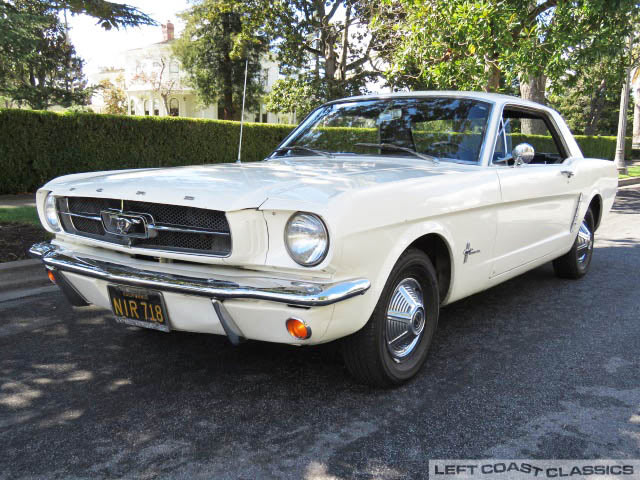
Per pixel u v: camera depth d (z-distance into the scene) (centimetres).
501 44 977
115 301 284
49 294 473
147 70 4741
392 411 275
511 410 278
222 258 246
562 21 957
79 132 1171
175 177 290
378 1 1728
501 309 447
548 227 433
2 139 1047
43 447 242
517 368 330
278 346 359
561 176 433
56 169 1138
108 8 682
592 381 313
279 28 2445
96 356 344
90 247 302
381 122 399
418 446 244
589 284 528
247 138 1611
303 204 235
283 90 2619
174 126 1388
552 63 964
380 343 277
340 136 410
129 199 269
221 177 285
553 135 482
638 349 363
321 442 246
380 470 226
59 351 352
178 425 261
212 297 243
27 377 313
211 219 252
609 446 246
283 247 242
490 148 366
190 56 3406
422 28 1054
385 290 272
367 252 251
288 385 303
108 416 269
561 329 400
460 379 313
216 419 266
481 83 1018
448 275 328
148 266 267
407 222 275
